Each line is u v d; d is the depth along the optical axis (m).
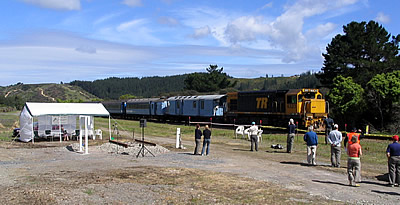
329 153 19.64
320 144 23.08
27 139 26.72
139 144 22.11
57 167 15.57
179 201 9.87
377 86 30.84
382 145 21.94
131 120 59.62
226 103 40.78
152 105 55.50
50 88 181.88
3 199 9.70
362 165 16.12
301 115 30.44
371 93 31.66
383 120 32.09
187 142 26.58
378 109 31.95
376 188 11.72
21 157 19.05
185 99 48.12
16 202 9.42
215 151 21.06
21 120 27.83
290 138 20.25
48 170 14.74
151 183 12.07
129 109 63.16
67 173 13.96
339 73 40.75
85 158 18.58
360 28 41.09
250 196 10.46
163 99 53.66
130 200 9.90
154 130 37.12
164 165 15.94
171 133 33.78
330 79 42.28
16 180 12.49
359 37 40.38
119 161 17.30
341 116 33.38
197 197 10.27
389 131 30.28
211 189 11.30
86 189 11.02
